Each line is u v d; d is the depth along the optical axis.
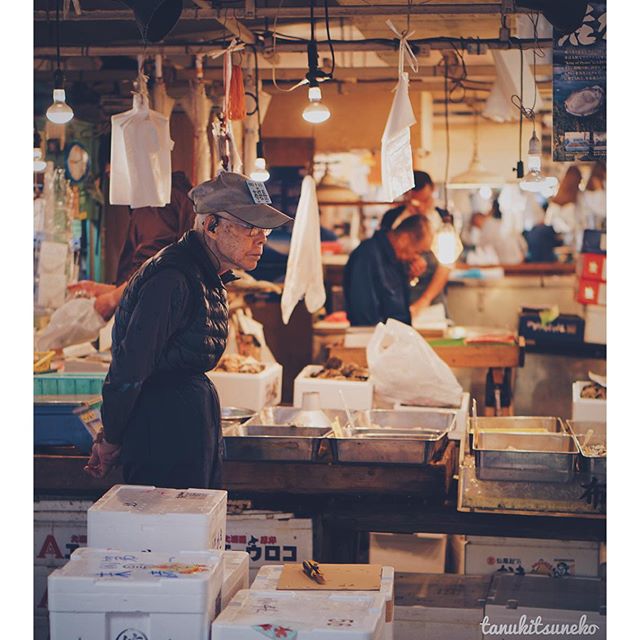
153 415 3.89
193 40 5.89
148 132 4.71
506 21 5.26
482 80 7.30
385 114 7.34
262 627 2.67
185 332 3.89
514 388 8.15
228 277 4.21
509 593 4.12
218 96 5.95
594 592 4.13
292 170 7.37
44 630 4.32
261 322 7.41
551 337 8.20
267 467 4.28
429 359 5.13
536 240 8.91
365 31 5.82
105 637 2.75
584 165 8.69
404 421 4.83
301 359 7.41
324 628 2.66
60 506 4.33
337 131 7.39
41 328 5.64
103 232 6.01
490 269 8.83
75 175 5.82
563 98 4.70
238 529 4.26
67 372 4.98
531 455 4.19
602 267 7.98
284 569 3.16
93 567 2.86
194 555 2.97
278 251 7.39
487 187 6.91
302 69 6.36
